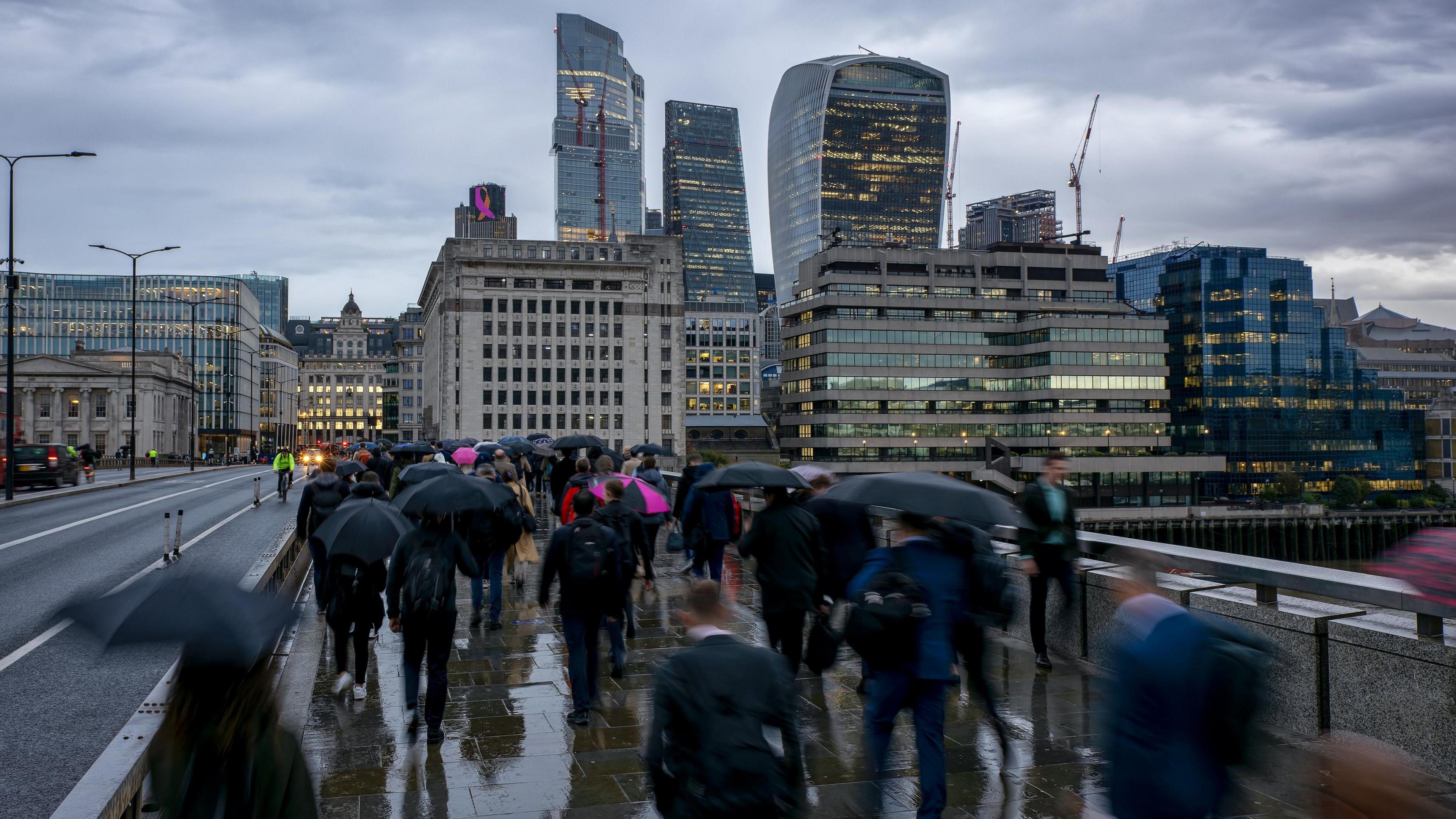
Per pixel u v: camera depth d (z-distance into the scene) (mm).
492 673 9812
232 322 150000
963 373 133500
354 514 8727
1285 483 174750
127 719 8133
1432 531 4488
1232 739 3928
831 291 138375
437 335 147500
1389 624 6891
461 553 7719
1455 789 6000
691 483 14281
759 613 13219
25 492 38656
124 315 146625
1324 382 198125
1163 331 131375
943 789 5812
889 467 130000
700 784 3955
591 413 134125
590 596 8008
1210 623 4121
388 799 6332
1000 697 8555
